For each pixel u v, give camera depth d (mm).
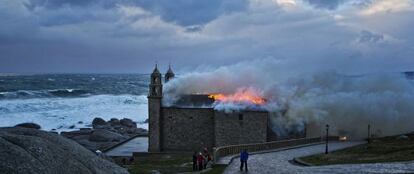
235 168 36969
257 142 59812
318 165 37969
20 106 120000
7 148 20922
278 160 42938
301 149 54125
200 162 39000
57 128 94500
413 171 29469
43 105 127375
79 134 82812
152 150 62750
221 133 60625
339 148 55000
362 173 29594
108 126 94625
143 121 111812
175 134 63188
